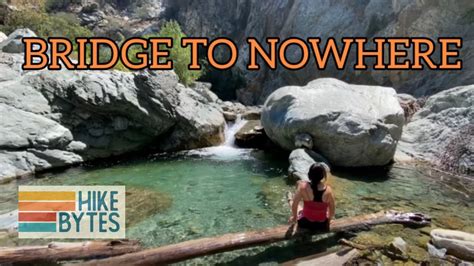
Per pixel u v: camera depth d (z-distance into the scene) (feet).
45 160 26.40
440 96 32.45
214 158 31.14
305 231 14.60
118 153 31.50
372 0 72.90
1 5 62.34
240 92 97.30
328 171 24.00
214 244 13.47
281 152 32.71
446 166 26.16
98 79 30.73
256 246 14.16
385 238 14.66
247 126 39.50
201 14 108.27
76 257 12.87
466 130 27.43
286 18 91.15
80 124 30.35
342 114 26.45
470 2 55.47
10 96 27.35
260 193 21.34
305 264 12.60
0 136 24.80
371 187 21.91
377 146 25.66
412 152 29.68
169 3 119.03
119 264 12.36
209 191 22.04
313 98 29.07
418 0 61.26
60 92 29.30
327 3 81.97
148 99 32.14
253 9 99.60
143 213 18.45
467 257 12.96
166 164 29.01
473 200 19.53
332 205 14.69
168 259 12.76
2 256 12.48
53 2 105.60
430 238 14.57
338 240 14.66
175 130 34.42
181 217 17.94
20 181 23.71
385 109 27.96
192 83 51.31
